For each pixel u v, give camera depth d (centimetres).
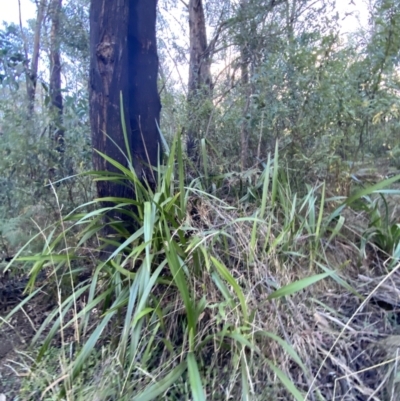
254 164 296
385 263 229
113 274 200
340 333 165
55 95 386
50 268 261
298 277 205
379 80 280
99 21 236
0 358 200
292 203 232
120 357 162
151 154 269
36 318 233
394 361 162
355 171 305
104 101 243
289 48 293
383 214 274
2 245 275
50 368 183
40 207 296
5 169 293
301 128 285
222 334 157
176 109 386
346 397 160
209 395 159
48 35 518
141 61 260
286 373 162
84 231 214
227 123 348
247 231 214
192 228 191
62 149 326
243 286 190
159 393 148
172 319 187
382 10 271
